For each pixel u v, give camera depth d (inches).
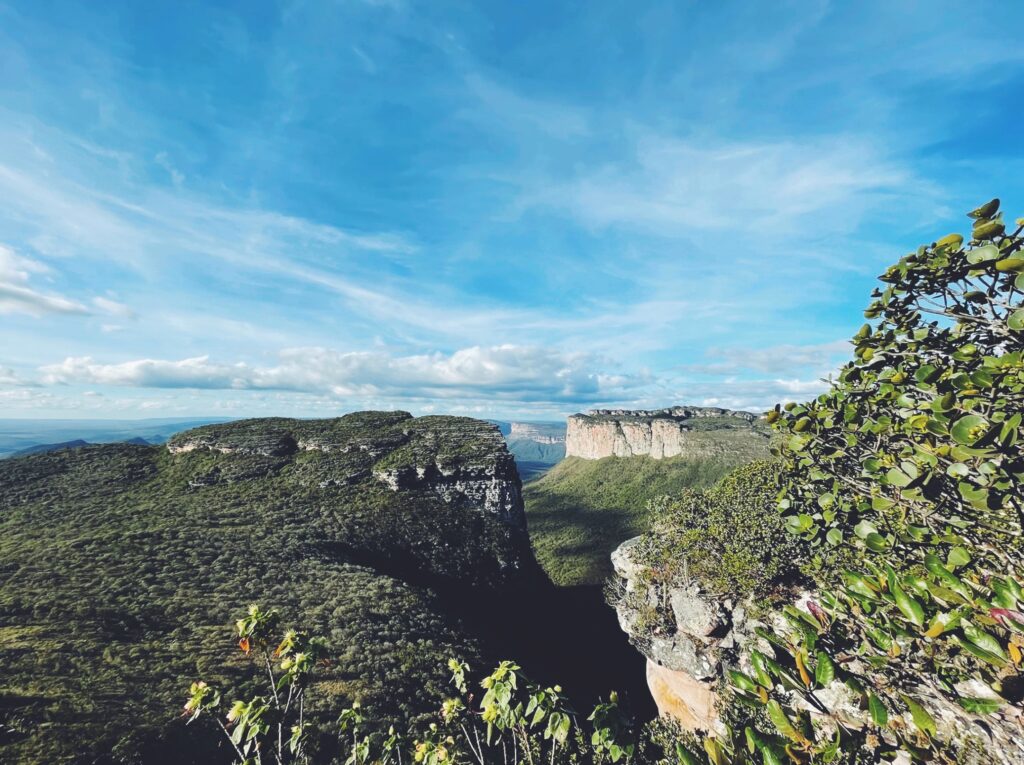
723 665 1058.1
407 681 1187.3
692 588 1130.7
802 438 188.5
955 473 130.5
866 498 171.2
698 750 95.2
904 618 105.7
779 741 84.6
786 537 999.6
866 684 95.2
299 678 240.1
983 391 126.9
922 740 86.7
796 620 108.8
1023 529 122.6
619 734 201.5
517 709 219.5
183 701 948.6
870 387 180.5
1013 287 133.3
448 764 248.8
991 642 92.3
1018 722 108.7
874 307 176.7
